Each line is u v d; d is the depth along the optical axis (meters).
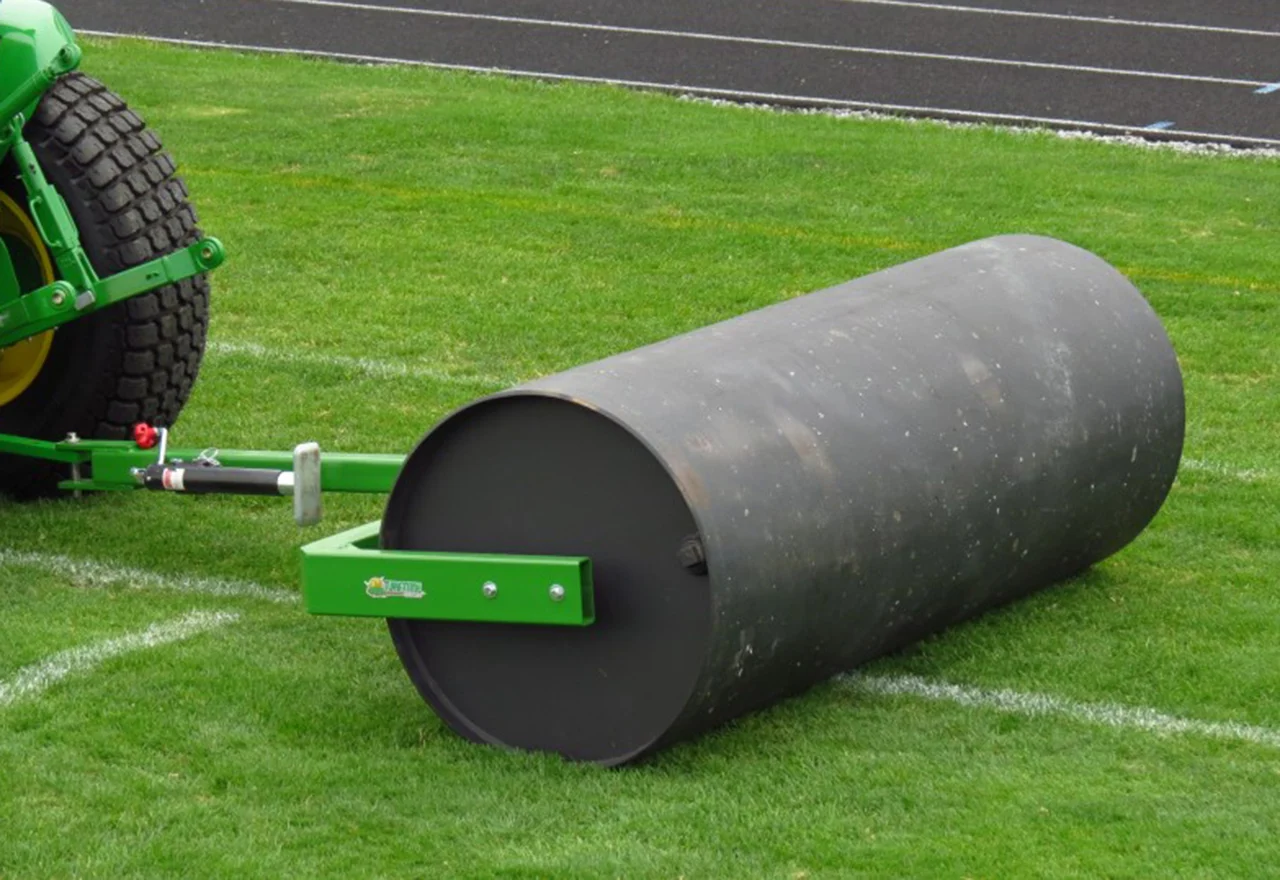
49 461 8.47
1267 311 12.16
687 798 5.79
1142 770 6.08
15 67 7.92
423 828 5.59
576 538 5.98
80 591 7.62
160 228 8.45
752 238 13.69
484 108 17.67
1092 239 13.84
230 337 11.16
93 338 8.43
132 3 22.62
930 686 6.75
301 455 6.65
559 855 5.41
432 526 6.21
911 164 16.11
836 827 5.60
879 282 7.20
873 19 22.84
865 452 6.26
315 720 6.36
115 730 6.27
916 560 6.42
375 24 22.06
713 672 5.79
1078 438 7.05
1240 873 5.35
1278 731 6.43
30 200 7.89
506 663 6.14
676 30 22.11
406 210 14.26
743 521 5.78
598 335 11.38
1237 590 7.76
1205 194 15.35
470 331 11.41
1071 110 19.05
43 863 5.39
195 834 5.57
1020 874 5.32
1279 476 9.19
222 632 7.18
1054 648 7.09
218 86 18.41
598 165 15.75
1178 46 21.77
